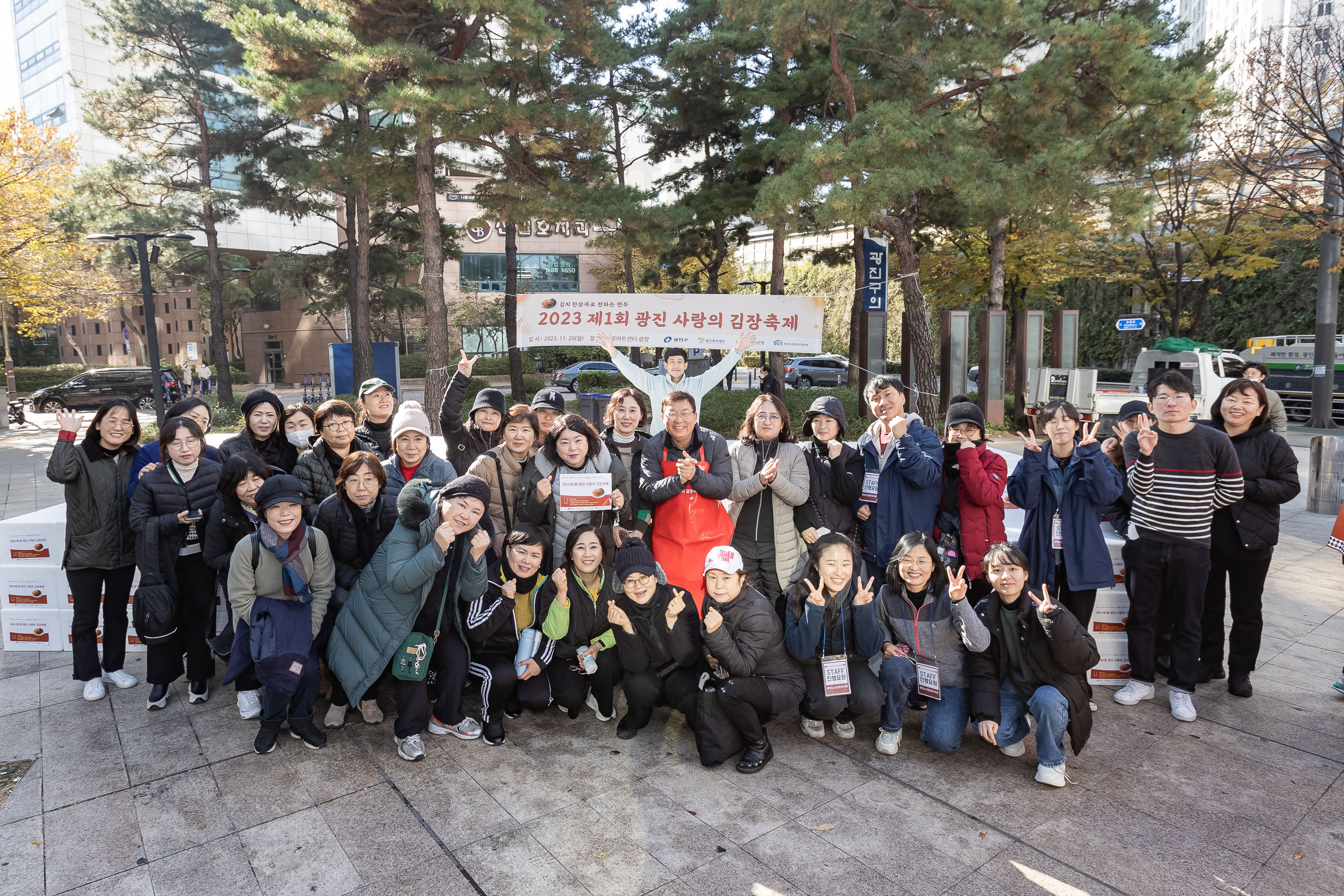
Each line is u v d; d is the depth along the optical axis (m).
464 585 3.83
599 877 2.89
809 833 3.18
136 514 4.06
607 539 4.14
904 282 13.45
